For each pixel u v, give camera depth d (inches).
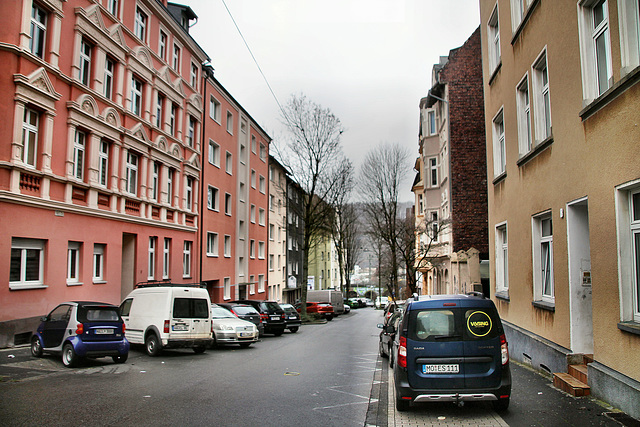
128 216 778.8
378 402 327.6
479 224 979.9
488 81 617.0
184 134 1024.9
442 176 1112.2
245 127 1477.6
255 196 1583.4
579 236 352.2
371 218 1446.9
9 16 537.3
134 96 834.2
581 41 326.0
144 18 869.8
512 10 504.1
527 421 259.4
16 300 537.3
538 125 429.1
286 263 1978.3
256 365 504.1
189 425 260.7
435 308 285.1
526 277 460.1
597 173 301.7
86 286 666.8
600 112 297.7
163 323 566.3
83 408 294.2
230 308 818.8
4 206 524.1
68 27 639.1
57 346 467.8
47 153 591.8
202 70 1132.5
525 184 459.8
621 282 273.0
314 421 274.5
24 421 261.3
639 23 264.1
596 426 243.1
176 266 970.1
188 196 1067.9
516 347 477.4
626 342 266.2
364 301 3189.0
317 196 1489.9
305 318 1411.2
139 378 410.0
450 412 287.4
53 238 600.1
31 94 562.3
